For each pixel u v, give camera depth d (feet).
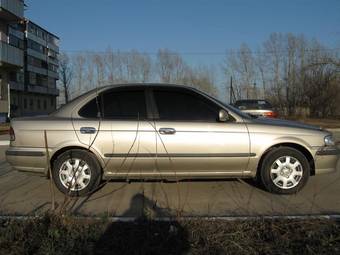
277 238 13.89
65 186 20.56
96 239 13.88
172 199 20.18
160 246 13.35
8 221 15.67
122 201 19.81
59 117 20.67
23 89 219.61
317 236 14.11
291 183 21.13
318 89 165.99
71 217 15.64
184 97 20.98
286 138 20.88
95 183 20.53
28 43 225.97
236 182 23.82
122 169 20.49
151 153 20.18
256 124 20.93
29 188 22.58
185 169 20.57
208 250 13.04
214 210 18.21
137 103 20.75
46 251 12.92
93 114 20.61
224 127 20.56
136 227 15.08
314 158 21.26
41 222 15.20
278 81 193.06
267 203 19.45
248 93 208.03
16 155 20.54
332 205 19.16
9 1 98.22
